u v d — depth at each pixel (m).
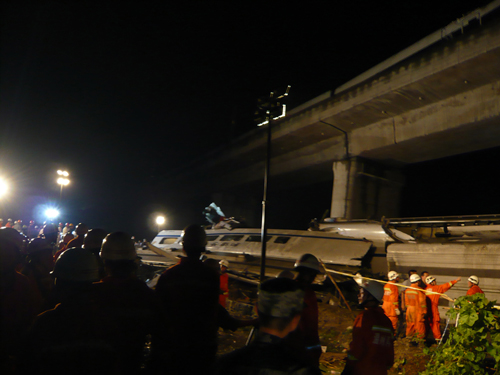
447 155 21.34
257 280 13.12
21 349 1.91
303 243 13.98
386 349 2.86
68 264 2.04
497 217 10.13
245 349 1.67
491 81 15.16
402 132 19.22
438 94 16.89
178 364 2.62
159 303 2.48
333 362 6.80
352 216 22.33
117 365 2.07
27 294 2.82
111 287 2.34
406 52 16.95
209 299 2.87
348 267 12.35
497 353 4.31
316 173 28.88
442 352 4.76
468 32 14.35
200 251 3.01
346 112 20.36
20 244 3.34
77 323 1.96
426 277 9.64
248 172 33.69
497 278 8.77
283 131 24.86
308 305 3.07
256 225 42.34
